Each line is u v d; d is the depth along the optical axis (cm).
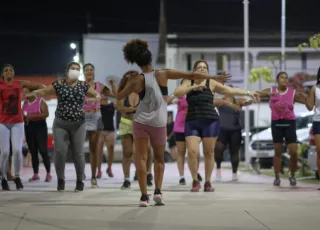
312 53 2888
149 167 1110
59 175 959
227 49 2867
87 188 1046
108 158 1395
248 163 1842
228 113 1311
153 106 728
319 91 976
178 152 1170
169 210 712
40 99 1245
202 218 655
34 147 1256
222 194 902
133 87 724
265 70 1656
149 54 729
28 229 596
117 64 3144
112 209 723
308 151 1320
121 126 1033
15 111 984
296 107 2508
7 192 952
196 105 970
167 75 733
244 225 615
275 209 721
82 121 948
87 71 1095
